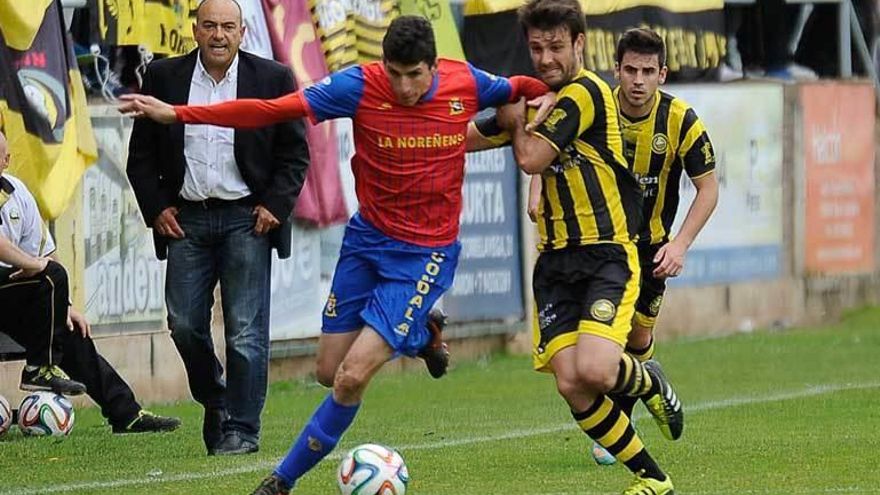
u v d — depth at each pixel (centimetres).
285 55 3481
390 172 1941
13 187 2738
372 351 1919
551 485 2155
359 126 1944
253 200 2472
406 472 1938
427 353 2070
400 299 1938
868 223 5128
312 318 3675
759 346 4378
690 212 2306
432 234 1958
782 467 2297
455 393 3494
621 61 2303
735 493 2073
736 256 4734
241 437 2503
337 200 3678
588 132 1967
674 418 2078
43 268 2667
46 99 2998
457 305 3975
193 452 2522
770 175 4816
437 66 1950
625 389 2005
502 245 4088
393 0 3706
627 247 1973
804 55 5066
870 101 5106
